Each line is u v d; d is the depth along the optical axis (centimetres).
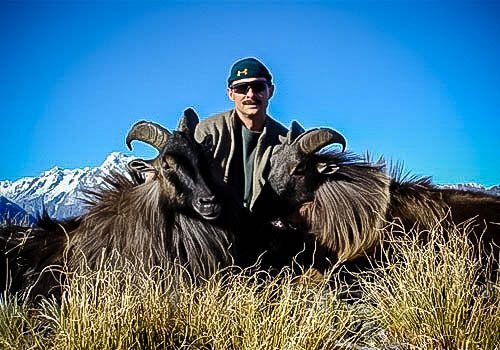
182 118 171
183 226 169
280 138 189
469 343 124
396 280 139
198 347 125
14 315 138
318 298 133
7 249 177
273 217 184
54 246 177
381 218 178
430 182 196
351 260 182
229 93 193
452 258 142
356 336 129
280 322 122
